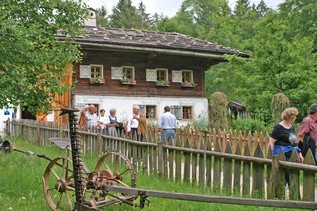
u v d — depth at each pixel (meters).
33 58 10.36
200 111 26.44
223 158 8.68
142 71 25.11
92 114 15.23
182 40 27.08
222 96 22.08
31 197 7.84
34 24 10.48
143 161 11.07
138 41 23.94
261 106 22.70
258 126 22.30
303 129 8.73
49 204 7.23
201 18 72.00
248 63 22.62
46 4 11.53
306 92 20.69
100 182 6.61
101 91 23.86
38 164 11.05
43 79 10.88
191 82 26.36
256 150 8.05
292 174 7.27
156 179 10.02
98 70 24.05
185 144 9.70
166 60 25.84
